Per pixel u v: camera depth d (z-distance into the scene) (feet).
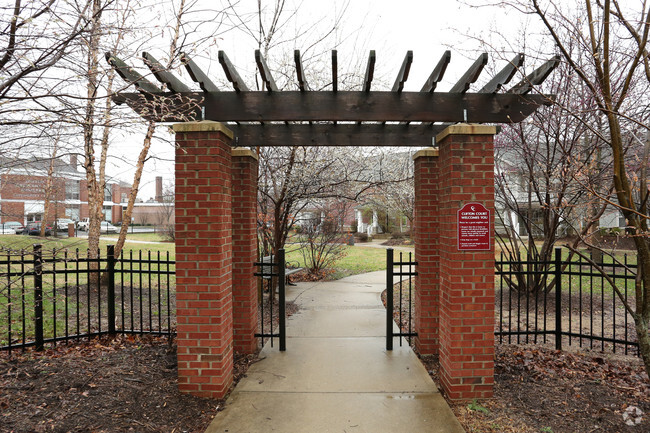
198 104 11.96
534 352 15.15
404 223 95.96
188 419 10.16
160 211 119.75
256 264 15.58
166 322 19.40
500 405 10.95
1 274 11.94
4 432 8.91
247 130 15.10
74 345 15.29
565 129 19.56
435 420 10.07
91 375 12.09
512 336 18.11
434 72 11.50
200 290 11.21
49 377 11.87
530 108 12.21
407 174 32.17
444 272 12.04
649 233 8.57
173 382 11.99
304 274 35.53
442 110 12.08
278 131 15.12
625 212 8.84
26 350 14.60
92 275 26.58
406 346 16.03
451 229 11.23
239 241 14.97
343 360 14.39
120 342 15.65
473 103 12.13
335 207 36.37
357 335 17.65
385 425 9.84
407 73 10.86
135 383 11.78
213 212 11.23
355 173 28.40
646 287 8.89
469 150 11.23
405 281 33.45
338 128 15.15
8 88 9.36
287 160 25.35
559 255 15.70
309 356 14.80
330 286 30.96
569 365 13.91
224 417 10.19
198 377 11.26
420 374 13.06
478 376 11.26
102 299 23.70
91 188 26.63
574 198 20.48
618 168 8.77
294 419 10.13
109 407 10.36
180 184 11.27
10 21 8.82
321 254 36.45
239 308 14.98
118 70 10.53
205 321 11.22
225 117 11.97
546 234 23.35
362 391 11.77
